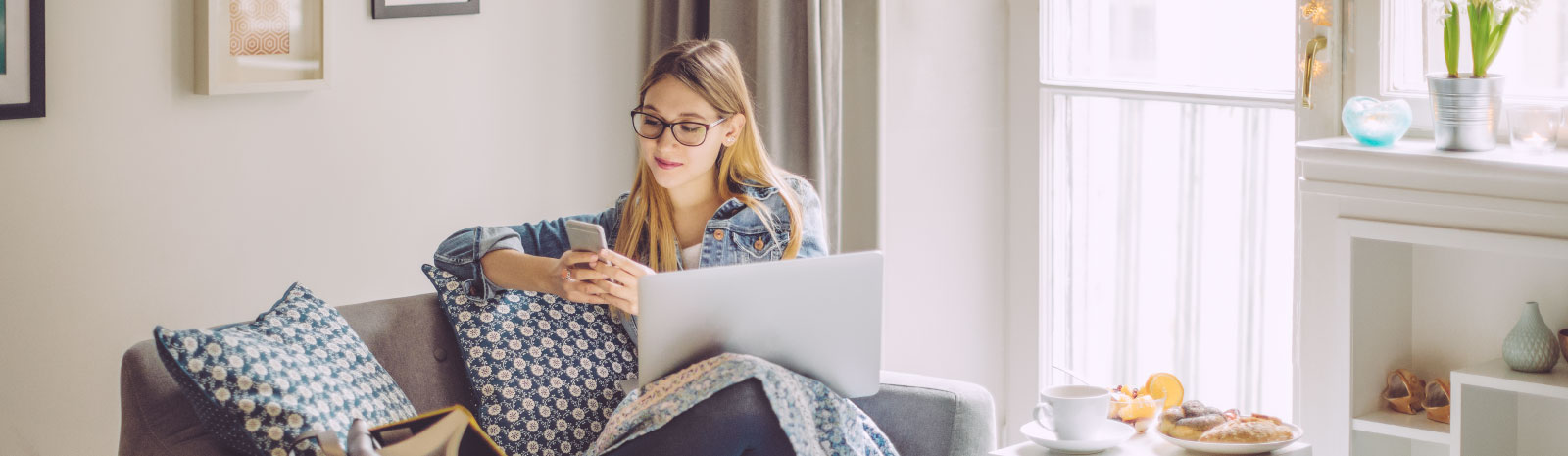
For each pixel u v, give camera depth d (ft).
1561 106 7.42
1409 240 7.30
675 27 10.42
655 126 7.32
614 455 6.16
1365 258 7.70
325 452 5.56
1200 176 9.45
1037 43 10.01
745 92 7.56
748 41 9.91
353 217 9.13
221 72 8.25
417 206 9.47
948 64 10.34
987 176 10.44
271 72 8.51
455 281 7.14
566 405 6.93
